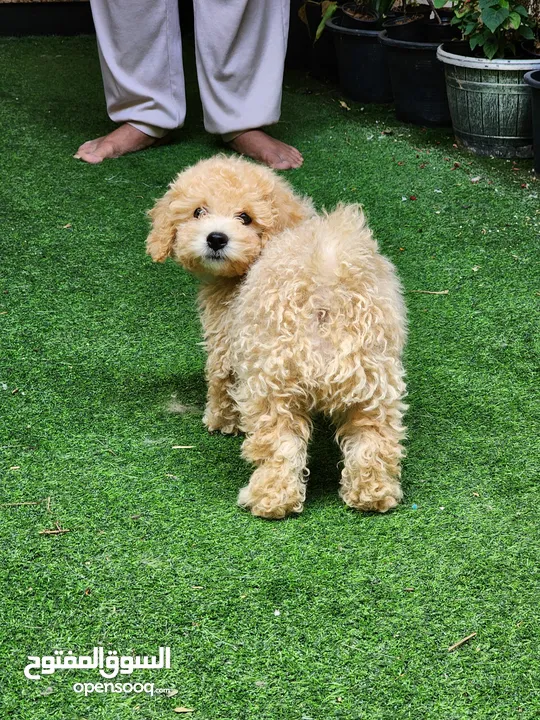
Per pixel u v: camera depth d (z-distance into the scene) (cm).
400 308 235
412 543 221
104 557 216
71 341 326
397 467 232
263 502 228
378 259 236
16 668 184
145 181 463
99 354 318
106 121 549
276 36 483
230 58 478
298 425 229
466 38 512
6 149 498
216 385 264
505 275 376
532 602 201
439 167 477
